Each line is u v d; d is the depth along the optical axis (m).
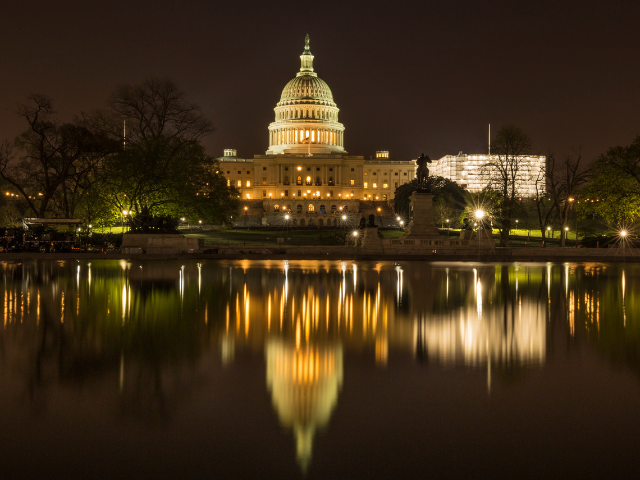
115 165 73.75
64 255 62.00
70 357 15.25
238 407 11.42
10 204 104.62
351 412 11.15
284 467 8.94
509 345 16.89
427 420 10.74
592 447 9.59
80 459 9.18
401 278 38.34
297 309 23.73
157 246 69.56
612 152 71.81
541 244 94.88
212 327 19.55
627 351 16.11
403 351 16.09
